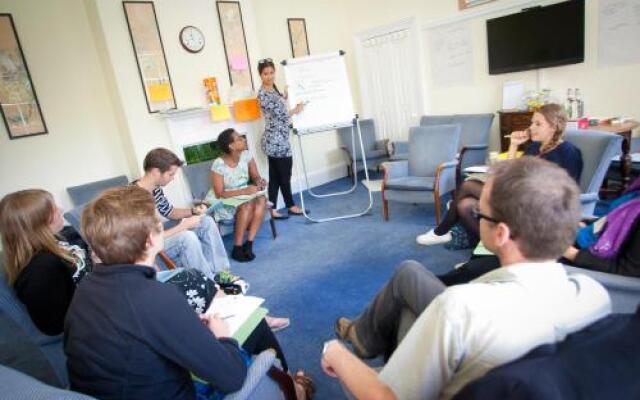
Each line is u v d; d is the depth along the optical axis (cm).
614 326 58
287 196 419
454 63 443
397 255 283
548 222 68
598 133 214
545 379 50
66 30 346
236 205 291
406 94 500
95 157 370
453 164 322
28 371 200
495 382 53
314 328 210
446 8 433
